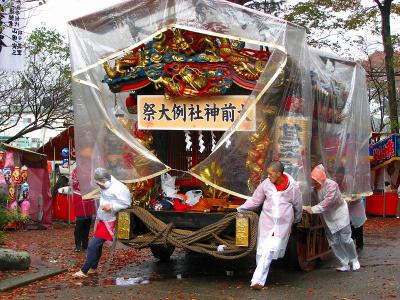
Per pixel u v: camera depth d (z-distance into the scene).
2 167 14.06
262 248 7.43
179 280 8.16
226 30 7.70
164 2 8.00
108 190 8.14
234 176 7.53
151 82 8.38
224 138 7.50
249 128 7.50
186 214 8.27
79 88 8.40
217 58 7.98
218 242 7.77
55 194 16.64
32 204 14.93
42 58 21.06
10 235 13.45
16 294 7.12
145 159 8.22
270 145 7.61
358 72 10.62
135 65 8.48
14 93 21.41
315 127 8.62
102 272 8.79
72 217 16.03
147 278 8.31
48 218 15.12
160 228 8.00
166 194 8.79
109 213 8.23
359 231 11.50
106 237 8.30
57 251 10.80
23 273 8.21
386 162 18.41
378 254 10.83
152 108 8.43
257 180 7.57
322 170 8.37
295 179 7.62
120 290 7.40
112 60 8.64
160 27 8.02
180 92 8.09
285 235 7.47
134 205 8.48
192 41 8.07
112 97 9.00
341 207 8.72
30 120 28.22
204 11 7.80
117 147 8.35
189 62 8.08
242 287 7.62
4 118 27.06
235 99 8.08
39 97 21.31
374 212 19.12
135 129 8.77
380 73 25.17
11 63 10.91
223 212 8.25
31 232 14.15
